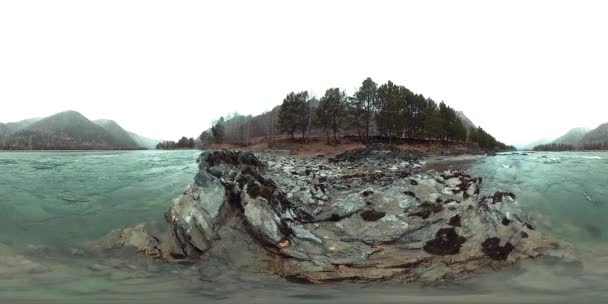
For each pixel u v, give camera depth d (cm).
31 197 1084
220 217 805
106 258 736
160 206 1033
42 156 2680
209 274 667
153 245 789
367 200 961
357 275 637
